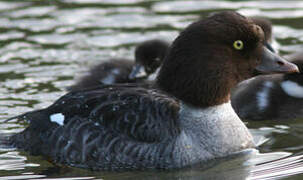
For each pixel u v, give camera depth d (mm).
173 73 11281
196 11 18219
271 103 13812
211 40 11164
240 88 14258
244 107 13773
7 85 14570
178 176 10781
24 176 10797
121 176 10789
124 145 10891
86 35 17031
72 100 11523
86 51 16312
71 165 11117
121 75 15484
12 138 11867
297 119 13484
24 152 11492
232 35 11234
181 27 17250
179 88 11281
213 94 11281
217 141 11328
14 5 18656
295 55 14648
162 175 10828
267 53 11586
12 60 15727
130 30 17297
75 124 11156
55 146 11234
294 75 13992
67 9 18469
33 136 11539
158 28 17297
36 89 14406
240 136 11602
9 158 11359
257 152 11625
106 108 11141
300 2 18703
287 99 13867
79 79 14922
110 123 11023
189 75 11133
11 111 13289
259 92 14008
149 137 10891
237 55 11367
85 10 18406
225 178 10664
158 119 10984
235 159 11352
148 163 10891
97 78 15125
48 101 13789
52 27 17391
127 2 18922
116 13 18219
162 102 11172
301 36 16719
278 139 12281
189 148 11062
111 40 16844
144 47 15742
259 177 10633
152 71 15859
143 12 18266
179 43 11227
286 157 11359
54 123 11375
